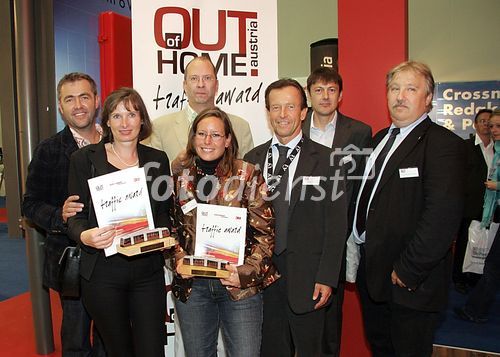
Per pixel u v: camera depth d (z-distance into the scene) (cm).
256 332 183
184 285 183
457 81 525
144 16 250
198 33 254
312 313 197
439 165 179
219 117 180
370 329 229
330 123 253
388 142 205
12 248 632
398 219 189
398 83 191
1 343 327
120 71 270
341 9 256
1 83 416
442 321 374
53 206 205
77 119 216
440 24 540
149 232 167
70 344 232
